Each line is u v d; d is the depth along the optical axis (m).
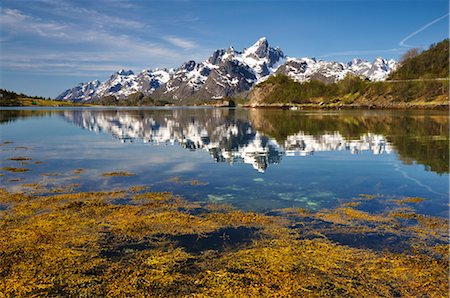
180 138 50.19
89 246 12.49
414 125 64.69
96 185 21.56
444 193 19.61
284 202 18.11
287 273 10.54
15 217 15.30
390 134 50.34
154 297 9.46
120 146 41.31
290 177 24.06
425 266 10.87
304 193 19.86
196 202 17.95
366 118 91.62
